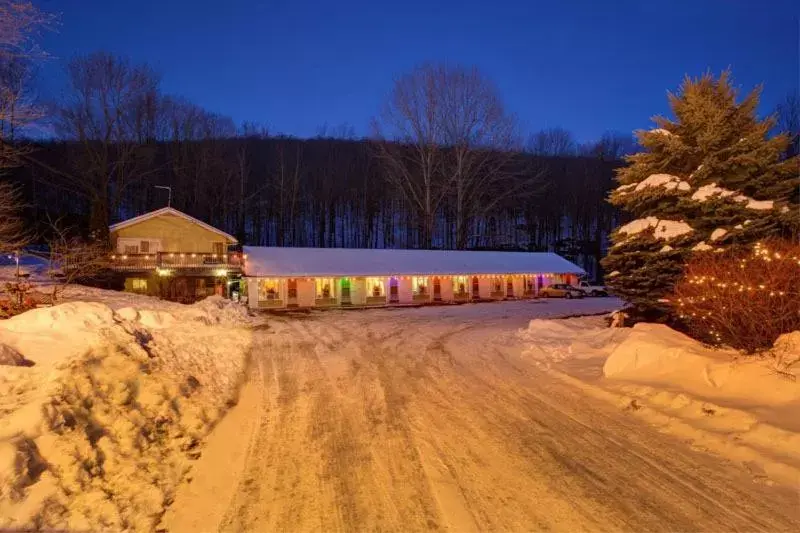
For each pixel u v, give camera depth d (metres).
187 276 31.64
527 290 40.44
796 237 13.17
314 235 66.50
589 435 6.85
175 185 56.00
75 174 48.47
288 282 31.72
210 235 33.44
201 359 11.41
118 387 7.65
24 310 13.16
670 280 14.43
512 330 18.80
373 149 63.91
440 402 8.70
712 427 6.64
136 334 11.38
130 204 59.81
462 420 7.65
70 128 42.91
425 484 5.40
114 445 5.98
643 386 8.58
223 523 4.61
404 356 13.27
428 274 35.09
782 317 8.41
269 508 4.89
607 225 69.31
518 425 7.36
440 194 54.03
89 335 10.05
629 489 5.18
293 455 6.28
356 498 5.10
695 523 4.46
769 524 4.41
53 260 24.09
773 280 8.54
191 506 4.93
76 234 36.50
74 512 4.59
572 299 38.97
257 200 63.59
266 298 31.11
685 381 8.45
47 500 4.61
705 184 14.77
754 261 9.26
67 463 5.21
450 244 66.38
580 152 81.50
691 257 13.59
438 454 6.26
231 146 62.00
